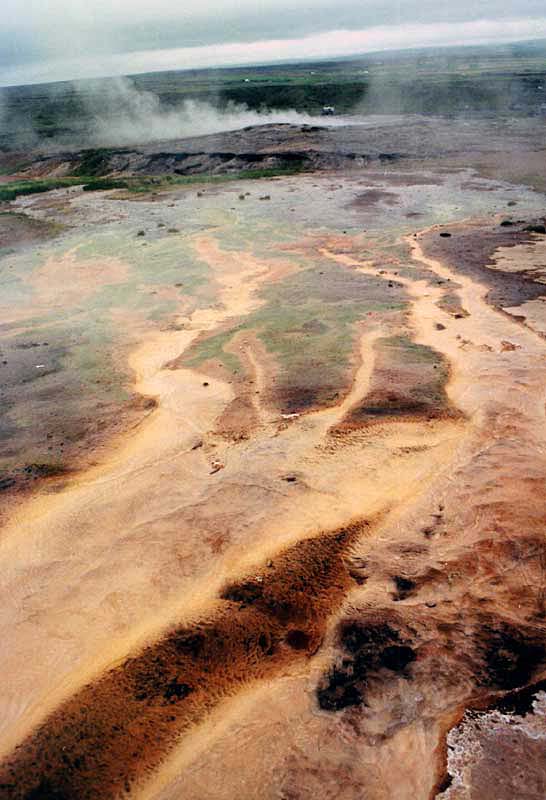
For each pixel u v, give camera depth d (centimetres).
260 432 1334
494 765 715
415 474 1182
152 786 723
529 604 913
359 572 987
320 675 835
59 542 1079
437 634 876
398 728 762
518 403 1373
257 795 704
